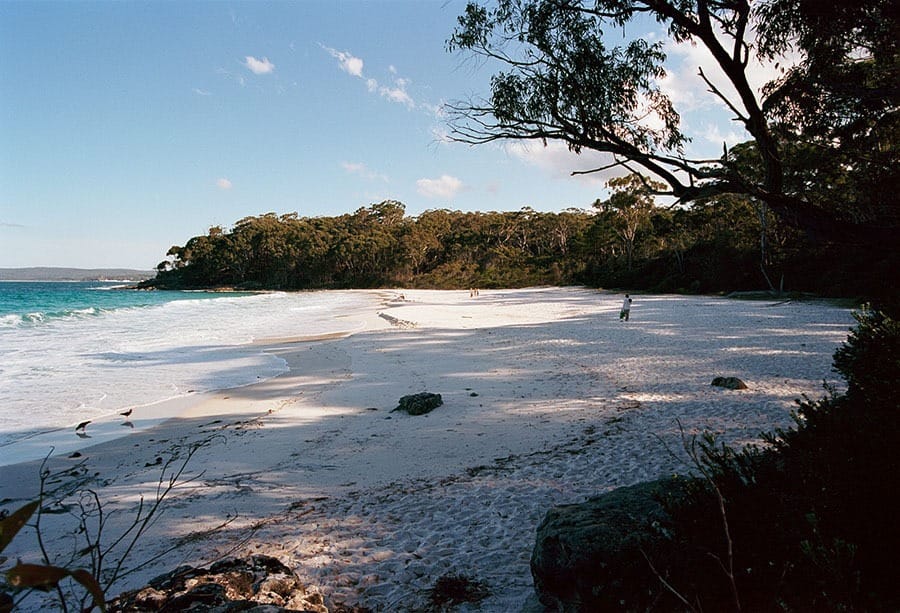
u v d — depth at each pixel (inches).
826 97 204.4
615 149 183.5
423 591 159.2
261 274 4475.9
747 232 1739.7
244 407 447.5
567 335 815.7
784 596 95.6
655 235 2471.7
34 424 402.0
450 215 4864.7
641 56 190.4
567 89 182.9
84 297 2721.5
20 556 196.4
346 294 3157.0
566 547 133.8
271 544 196.4
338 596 157.6
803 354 553.9
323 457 304.2
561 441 310.7
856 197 204.7
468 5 192.7
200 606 117.2
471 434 333.7
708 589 103.7
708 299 1472.7
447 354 684.7
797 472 125.0
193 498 248.5
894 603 88.0
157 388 533.3
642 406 378.0
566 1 187.6
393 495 242.5
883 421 128.3
